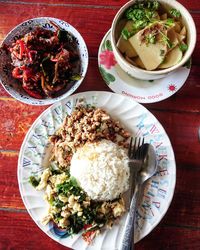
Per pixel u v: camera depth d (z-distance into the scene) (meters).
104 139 0.37
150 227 0.35
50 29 0.38
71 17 0.40
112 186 0.36
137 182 0.36
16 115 0.39
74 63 0.38
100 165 0.36
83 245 0.35
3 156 0.38
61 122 0.37
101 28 0.40
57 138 0.37
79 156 0.36
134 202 0.35
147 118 0.37
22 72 0.37
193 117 0.39
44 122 0.37
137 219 0.36
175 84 0.38
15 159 0.38
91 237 0.35
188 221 0.37
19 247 0.37
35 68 0.36
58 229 0.36
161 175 0.37
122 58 0.34
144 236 0.35
